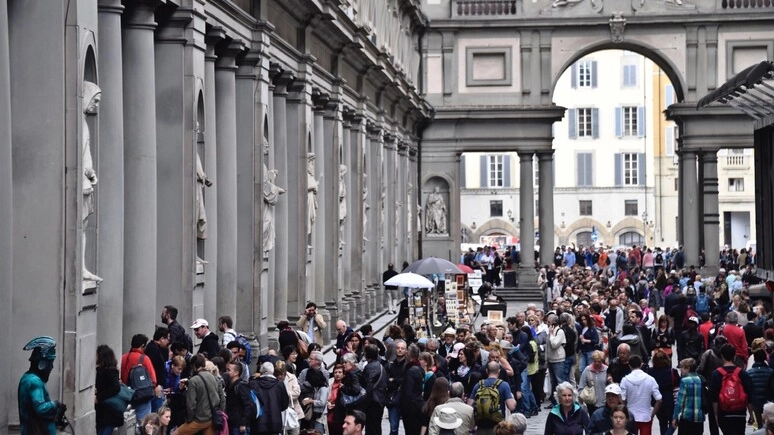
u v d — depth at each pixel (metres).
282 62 30.23
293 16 31.50
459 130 62.41
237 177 26.97
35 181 15.70
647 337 30.08
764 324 30.66
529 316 29.94
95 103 16.45
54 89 15.72
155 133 20.55
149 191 19.95
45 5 15.70
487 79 62.41
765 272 36.41
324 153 37.91
